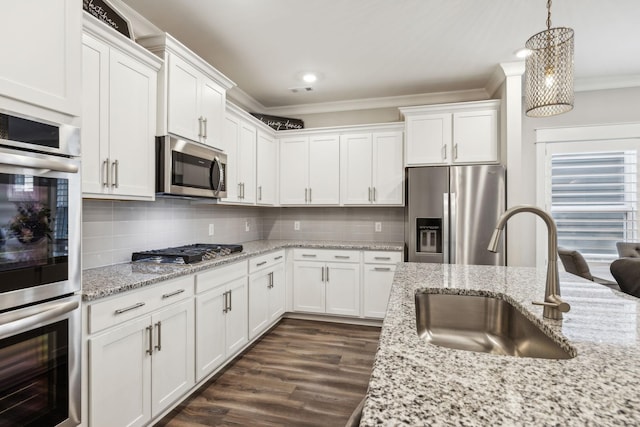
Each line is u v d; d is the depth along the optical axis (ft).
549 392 2.03
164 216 8.79
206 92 8.42
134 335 5.56
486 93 12.25
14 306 3.84
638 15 7.75
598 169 11.88
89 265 6.72
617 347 2.74
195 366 7.09
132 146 6.40
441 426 1.70
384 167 12.37
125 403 5.38
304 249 12.26
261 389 7.41
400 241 13.21
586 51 9.62
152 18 7.81
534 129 12.38
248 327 9.38
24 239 3.95
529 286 5.15
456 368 2.36
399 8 7.49
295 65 10.33
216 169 8.60
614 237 11.75
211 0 7.16
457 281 5.55
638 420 1.75
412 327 3.27
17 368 3.87
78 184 4.61
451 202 10.50
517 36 8.66
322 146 13.01
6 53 3.78
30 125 4.03
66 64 4.46
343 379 7.85
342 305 11.91
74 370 4.53
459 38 8.77
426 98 12.98
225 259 8.09
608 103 11.78
